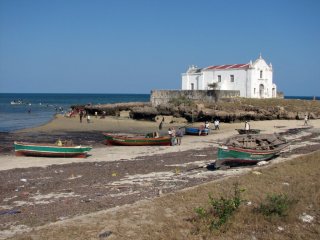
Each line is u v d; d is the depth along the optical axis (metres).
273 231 14.37
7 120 79.12
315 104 81.44
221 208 15.53
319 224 15.16
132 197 18.98
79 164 29.55
